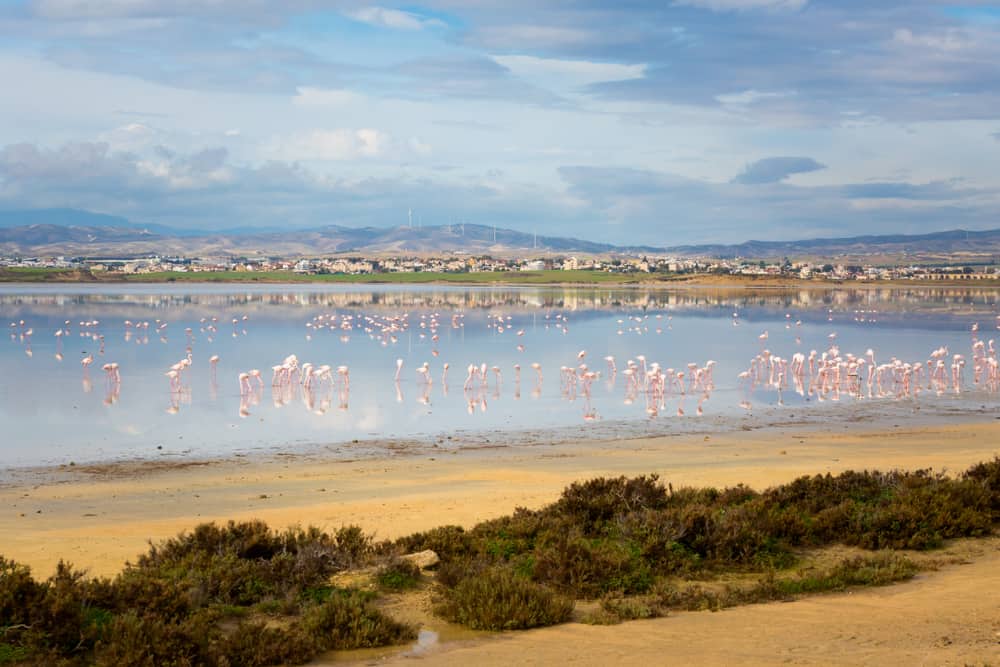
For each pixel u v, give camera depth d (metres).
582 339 88.44
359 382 55.31
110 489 24.75
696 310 143.38
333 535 18.19
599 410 43.22
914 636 11.56
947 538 17.80
